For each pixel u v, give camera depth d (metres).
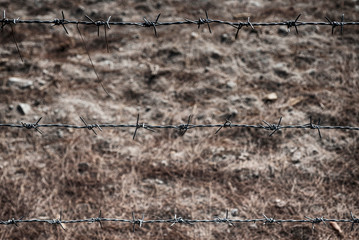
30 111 3.86
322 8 5.09
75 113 3.82
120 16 5.24
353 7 5.08
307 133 3.51
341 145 3.39
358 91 3.89
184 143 3.50
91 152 3.42
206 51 4.52
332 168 3.21
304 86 4.00
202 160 3.34
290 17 4.99
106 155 3.40
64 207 2.99
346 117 3.62
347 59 4.28
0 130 3.66
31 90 4.11
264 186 3.11
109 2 5.54
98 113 3.83
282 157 3.33
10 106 3.91
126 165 3.31
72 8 5.45
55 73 4.31
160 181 3.19
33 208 2.98
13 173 3.25
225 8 5.31
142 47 4.67
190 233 2.81
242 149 3.42
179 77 4.21
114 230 2.84
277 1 5.39
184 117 3.75
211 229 2.83
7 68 4.41
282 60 4.36
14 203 3.01
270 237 2.77
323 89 3.95
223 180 3.18
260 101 3.87
